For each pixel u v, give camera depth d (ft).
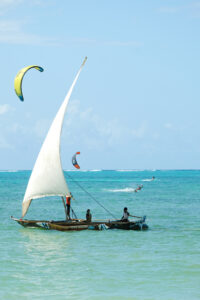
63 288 142.61
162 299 131.85
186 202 503.61
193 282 148.97
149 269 165.78
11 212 397.60
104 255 191.83
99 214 384.68
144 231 264.93
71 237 241.55
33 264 174.70
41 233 256.93
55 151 279.49
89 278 153.58
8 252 198.80
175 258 184.65
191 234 252.83
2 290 140.46
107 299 132.05
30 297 133.69
